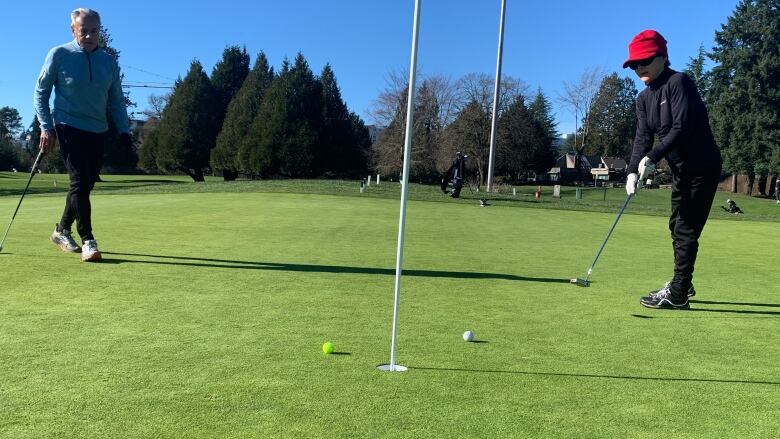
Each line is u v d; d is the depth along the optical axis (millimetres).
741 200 38688
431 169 46750
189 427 2109
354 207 14016
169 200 14523
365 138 50781
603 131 73125
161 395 2383
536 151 54438
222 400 2350
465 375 2723
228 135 36344
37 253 5688
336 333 3352
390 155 45281
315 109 34875
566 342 3330
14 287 4254
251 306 3924
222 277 4871
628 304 4414
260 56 36781
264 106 34594
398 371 2746
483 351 3102
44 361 2746
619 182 57375
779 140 45812
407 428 2148
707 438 2133
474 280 5203
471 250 7309
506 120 48531
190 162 38750
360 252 6648
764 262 6988
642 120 4715
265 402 2342
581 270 5980
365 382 2590
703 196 4332
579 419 2273
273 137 33875
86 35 5461
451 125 47594
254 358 2863
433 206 15859
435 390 2525
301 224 9586
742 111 48312
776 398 2533
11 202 12898
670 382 2707
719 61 51625
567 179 62969
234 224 9242
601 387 2621
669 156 4539
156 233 7781
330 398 2400
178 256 5879
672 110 4363
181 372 2645
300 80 34438
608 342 3354
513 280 5266
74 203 5406
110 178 42656
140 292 4227
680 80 4371
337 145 36688
